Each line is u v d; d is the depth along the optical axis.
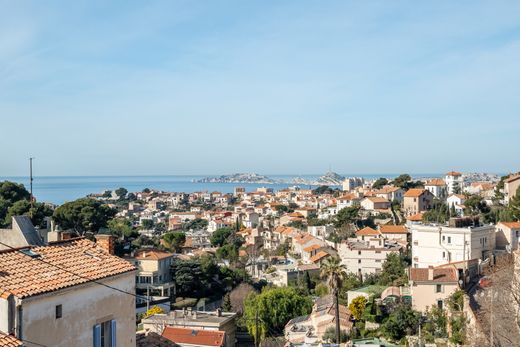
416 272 77.88
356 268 115.88
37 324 19.27
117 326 23.41
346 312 79.44
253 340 83.81
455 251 93.62
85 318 21.53
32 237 25.69
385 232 133.88
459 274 79.75
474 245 93.12
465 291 74.62
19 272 20.48
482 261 89.56
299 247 153.75
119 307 23.59
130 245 133.75
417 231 98.81
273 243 176.62
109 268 23.53
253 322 84.56
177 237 153.88
